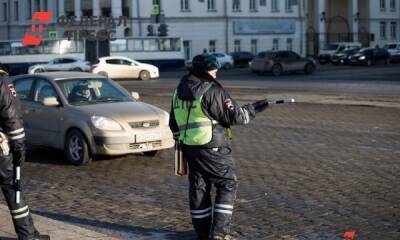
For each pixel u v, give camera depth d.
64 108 16.78
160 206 12.10
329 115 28.00
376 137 20.84
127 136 15.84
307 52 105.62
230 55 84.44
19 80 18.22
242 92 41.47
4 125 8.26
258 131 22.86
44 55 74.56
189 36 92.56
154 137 16.19
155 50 78.75
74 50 75.69
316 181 13.98
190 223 10.85
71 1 91.88
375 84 47.09
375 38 111.56
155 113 16.53
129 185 14.03
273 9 99.62
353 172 14.93
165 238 10.01
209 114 8.78
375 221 10.72
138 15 88.44
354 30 109.69
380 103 32.84
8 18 102.69
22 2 99.12
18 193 8.52
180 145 9.05
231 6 95.69
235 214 11.26
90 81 17.66
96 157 17.33
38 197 13.11
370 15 110.69
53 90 17.22
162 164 16.47
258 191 13.09
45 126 17.20
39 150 19.08
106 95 17.41
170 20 91.00
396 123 24.80
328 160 16.61
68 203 12.54
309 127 23.81
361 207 11.66
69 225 9.94
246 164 16.23
